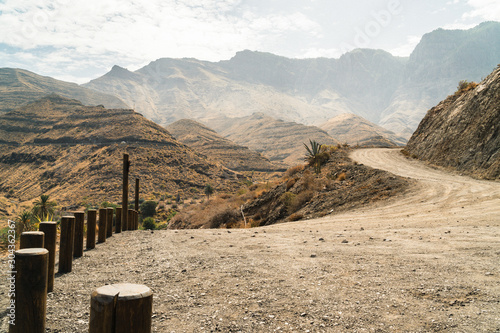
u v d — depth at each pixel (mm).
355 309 3475
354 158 38281
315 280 4609
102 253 7598
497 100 27062
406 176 25484
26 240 3170
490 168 23219
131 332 1342
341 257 6051
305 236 9492
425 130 42906
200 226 33562
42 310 2119
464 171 26094
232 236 10250
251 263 5887
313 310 3490
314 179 28656
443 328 2926
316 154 36281
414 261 5469
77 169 192000
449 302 3551
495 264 4992
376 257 5918
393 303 3607
